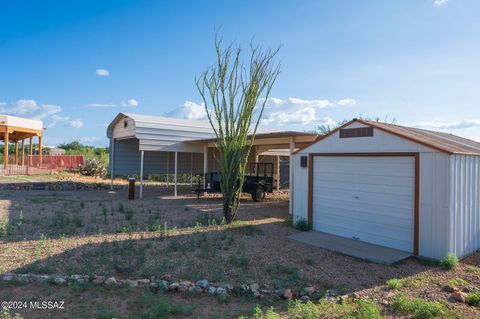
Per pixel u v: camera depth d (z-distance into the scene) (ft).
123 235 25.61
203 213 37.11
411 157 23.16
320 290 16.71
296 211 32.12
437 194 21.59
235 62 32.73
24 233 25.62
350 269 19.92
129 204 42.75
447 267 20.26
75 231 26.61
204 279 17.25
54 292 15.52
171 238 25.03
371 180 25.72
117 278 17.16
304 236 27.48
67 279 16.61
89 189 59.88
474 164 23.63
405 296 15.96
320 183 29.89
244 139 32.89
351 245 24.86
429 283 17.92
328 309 14.16
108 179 76.74
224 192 32.40
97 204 41.39
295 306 14.29
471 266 20.71
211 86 33.22
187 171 70.03
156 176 84.48
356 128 26.81
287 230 29.84
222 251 22.21
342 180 27.94
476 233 23.72
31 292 15.42
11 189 54.34
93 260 19.65
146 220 31.94
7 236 24.61
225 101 32.86
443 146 22.29
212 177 51.01
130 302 14.67
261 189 52.16
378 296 16.11
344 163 27.81
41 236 23.75
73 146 130.31
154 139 51.29
